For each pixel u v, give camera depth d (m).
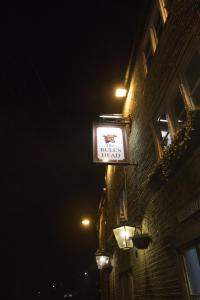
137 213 7.19
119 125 8.10
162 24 6.36
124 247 6.61
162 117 6.05
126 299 8.81
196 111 3.80
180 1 4.95
